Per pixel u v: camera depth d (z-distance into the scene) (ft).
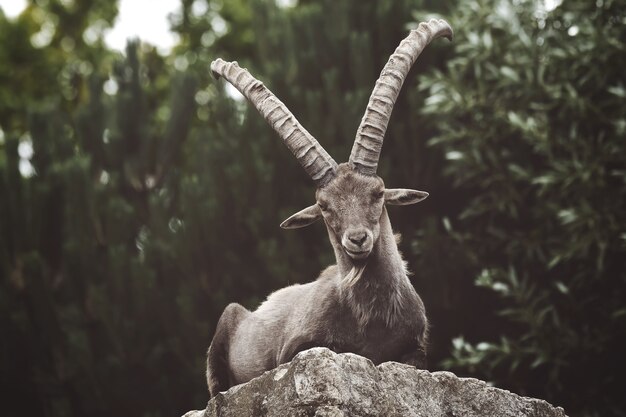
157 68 84.43
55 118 53.83
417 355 23.66
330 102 46.60
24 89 85.05
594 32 43.73
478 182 45.16
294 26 51.16
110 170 53.11
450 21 46.62
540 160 46.19
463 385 22.38
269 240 45.68
